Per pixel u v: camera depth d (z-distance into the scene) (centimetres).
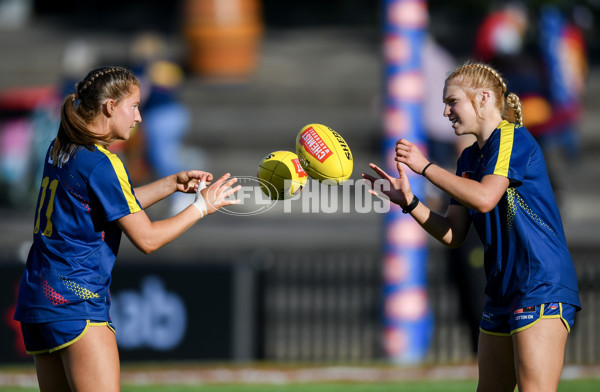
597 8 7831
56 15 10038
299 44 7869
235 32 6656
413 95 3086
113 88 1458
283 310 3634
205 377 2605
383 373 2644
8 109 5122
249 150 5934
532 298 1462
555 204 1520
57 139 1463
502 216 1502
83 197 1429
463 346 3338
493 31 4091
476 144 1584
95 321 1422
